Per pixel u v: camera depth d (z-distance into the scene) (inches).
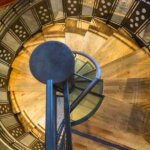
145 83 187.5
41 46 100.5
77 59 219.8
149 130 165.9
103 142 158.9
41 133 230.2
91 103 188.9
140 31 200.8
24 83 232.4
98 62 208.2
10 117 227.3
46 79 95.5
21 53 229.3
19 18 210.4
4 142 191.2
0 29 204.8
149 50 196.9
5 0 132.5
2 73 225.0
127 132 165.5
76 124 173.6
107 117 176.2
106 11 210.8
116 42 210.8
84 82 195.2
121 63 199.5
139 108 175.0
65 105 88.8
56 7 218.8
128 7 200.5
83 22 229.8
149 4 187.0
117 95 188.9
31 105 236.7
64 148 99.4
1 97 225.9
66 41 226.5
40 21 221.5
